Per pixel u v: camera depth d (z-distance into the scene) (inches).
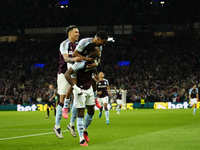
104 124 441.4
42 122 514.0
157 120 508.1
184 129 346.3
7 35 1669.5
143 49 1577.3
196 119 520.1
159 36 1622.8
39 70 1525.6
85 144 229.6
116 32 1568.7
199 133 302.2
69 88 257.6
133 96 1199.6
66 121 522.9
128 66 1492.4
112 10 1686.8
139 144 228.4
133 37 1657.2
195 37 1560.0
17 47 1689.2
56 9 1731.1
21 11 1736.0
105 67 1504.7
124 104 1096.2
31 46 1694.1
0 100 1275.8
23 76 1489.9
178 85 1267.2
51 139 274.2
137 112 824.9
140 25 1553.9
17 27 1697.8
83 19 1662.2
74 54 233.3
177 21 1578.5
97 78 281.7
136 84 1315.2
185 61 1453.0
